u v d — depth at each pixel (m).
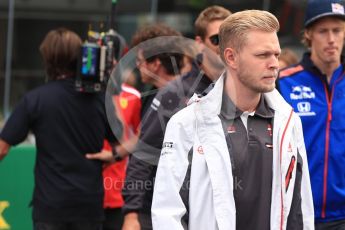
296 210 4.96
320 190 6.79
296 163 4.93
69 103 7.41
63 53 7.41
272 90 4.84
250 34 4.74
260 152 4.84
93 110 7.46
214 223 4.73
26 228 10.05
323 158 6.80
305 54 7.09
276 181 4.84
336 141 6.83
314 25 6.84
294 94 6.93
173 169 4.78
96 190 7.54
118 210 8.20
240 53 4.78
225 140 4.77
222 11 7.05
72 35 7.51
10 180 9.97
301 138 5.03
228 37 4.86
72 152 7.41
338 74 6.95
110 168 8.07
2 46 10.40
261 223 4.82
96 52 7.30
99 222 7.61
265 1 11.10
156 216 4.79
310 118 6.88
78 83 7.34
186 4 10.98
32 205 7.61
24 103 7.41
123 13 10.83
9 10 10.41
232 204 4.70
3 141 7.41
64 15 10.62
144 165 6.07
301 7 11.34
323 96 6.89
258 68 4.74
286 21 11.30
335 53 6.78
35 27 10.52
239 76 4.81
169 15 10.99
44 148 7.42
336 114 6.86
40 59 10.53
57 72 7.50
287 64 9.49
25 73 10.48
